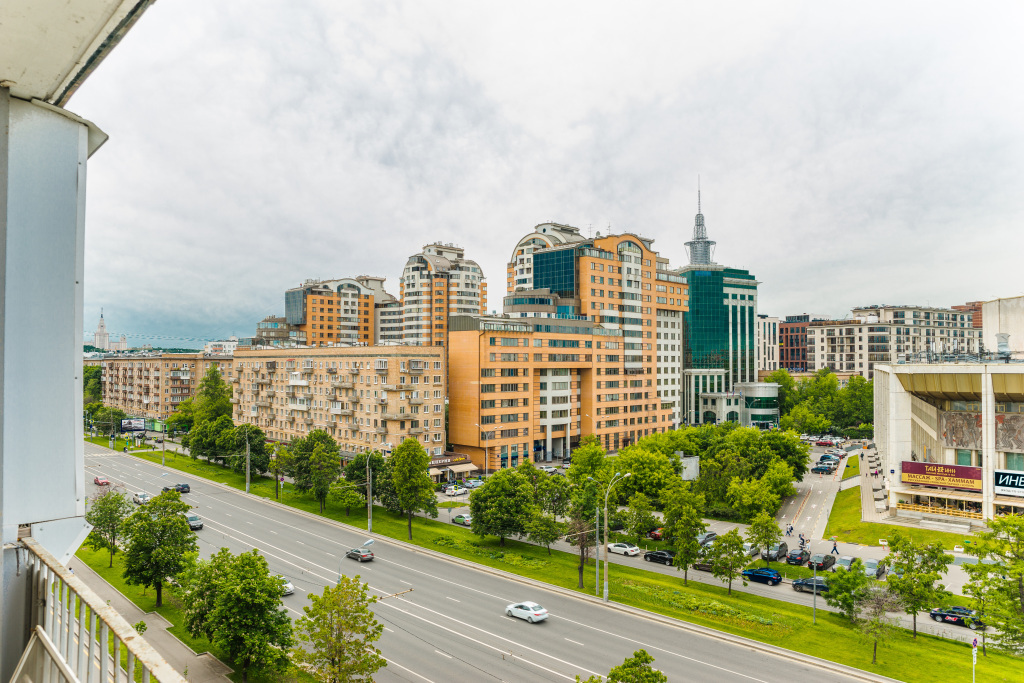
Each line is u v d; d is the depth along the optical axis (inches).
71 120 280.1
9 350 261.4
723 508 2819.9
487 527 2228.1
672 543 2144.4
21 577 266.7
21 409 265.9
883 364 3316.9
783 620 1608.0
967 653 1444.4
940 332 7377.0
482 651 1401.3
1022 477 2411.4
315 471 2760.8
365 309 7052.2
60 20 212.7
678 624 1576.0
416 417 3570.4
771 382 6146.7
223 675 1245.7
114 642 212.1
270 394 4416.8
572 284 4798.2
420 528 2508.6
